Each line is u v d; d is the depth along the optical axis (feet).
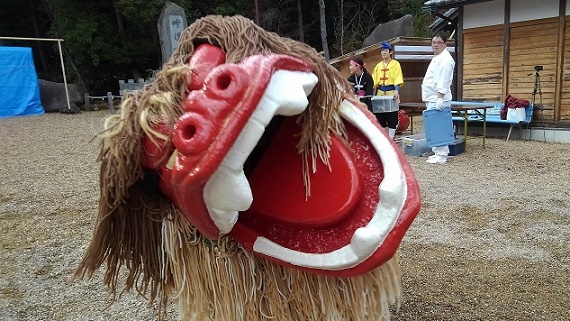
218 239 4.33
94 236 4.38
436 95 19.42
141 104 3.84
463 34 27.96
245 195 3.58
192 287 4.63
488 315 7.63
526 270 9.28
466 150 22.07
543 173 17.38
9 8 70.54
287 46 4.17
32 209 15.51
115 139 3.88
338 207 4.00
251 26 4.20
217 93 3.33
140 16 52.13
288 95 3.56
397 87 23.38
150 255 4.75
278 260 4.25
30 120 41.70
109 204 4.21
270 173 4.34
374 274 4.66
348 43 67.31
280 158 4.34
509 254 10.09
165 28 35.91
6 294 9.55
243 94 3.34
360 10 72.54
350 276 4.09
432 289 8.61
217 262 4.50
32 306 9.00
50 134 33.32
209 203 3.64
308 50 4.23
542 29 24.62
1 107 44.86
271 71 3.51
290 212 4.20
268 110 3.48
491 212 12.96
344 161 4.09
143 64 60.75
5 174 21.13
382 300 4.75
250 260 4.53
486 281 8.86
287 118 4.37
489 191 15.07
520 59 25.70
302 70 3.89
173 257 4.58
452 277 9.09
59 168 22.12
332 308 4.58
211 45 4.17
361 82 22.47
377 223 3.87
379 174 4.14
